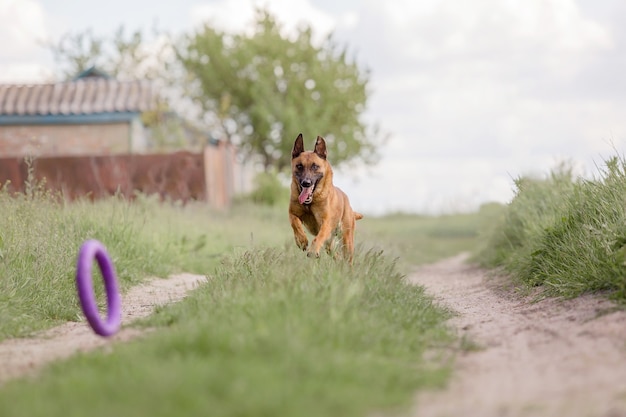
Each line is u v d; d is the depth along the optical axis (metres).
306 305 5.18
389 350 4.72
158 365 4.00
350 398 3.58
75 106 20.50
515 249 10.88
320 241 7.63
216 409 3.33
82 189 18.55
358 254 8.01
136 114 20.69
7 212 8.67
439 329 5.73
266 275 6.39
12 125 20.72
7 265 7.16
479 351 5.03
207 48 32.69
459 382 4.18
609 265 6.23
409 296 6.92
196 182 18.97
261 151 32.88
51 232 8.30
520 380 4.14
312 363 3.96
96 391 3.67
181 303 6.61
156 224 11.98
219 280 6.98
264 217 19.61
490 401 3.75
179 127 24.97
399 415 3.53
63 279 7.66
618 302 5.59
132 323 6.15
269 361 4.01
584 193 8.06
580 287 6.44
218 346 4.25
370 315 5.47
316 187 7.75
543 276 7.69
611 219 7.02
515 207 11.73
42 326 6.52
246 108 33.19
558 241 7.88
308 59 32.81
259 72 32.00
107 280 6.04
